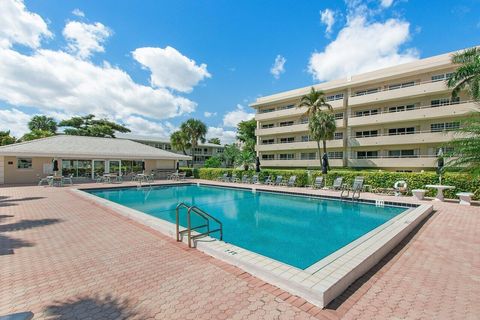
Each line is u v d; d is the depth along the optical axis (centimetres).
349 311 304
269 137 3928
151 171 3047
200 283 373
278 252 645
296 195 1559
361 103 2773
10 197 1309
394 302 326
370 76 2827
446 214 918
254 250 658
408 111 2464
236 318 285
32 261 457
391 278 400
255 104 3997
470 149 704
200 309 303
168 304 314
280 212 1147
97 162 2606
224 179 2544
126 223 752
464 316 293
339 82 3102
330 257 433
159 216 1092
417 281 389
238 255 449
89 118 5003
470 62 1616
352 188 1555
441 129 2370
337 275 361
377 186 1552
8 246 543
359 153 2930
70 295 336
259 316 289
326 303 315
